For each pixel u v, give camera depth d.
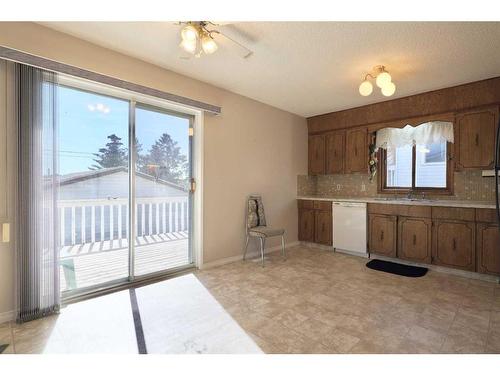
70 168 2.41
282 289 2.65
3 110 1.96
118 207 2.71
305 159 4.91
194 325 1.96
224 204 3.52
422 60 2.61
